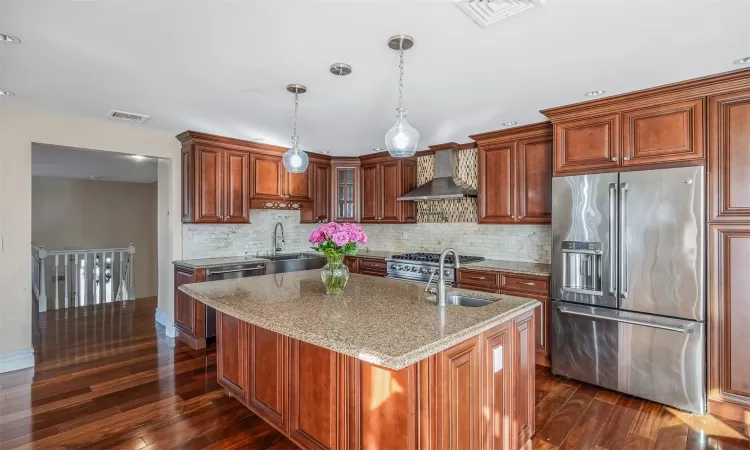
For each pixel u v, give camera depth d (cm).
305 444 206
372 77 251
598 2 164
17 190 334
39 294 543
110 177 771
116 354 372
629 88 271
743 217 243
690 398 257
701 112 257
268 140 447
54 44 205
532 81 258
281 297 235
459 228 478
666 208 266
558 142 322
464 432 172
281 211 550
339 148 497
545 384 308
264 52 215
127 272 640
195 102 304
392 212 516
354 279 304
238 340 257
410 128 217
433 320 181
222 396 285
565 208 315
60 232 785
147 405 271
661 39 198
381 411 167
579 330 307
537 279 342
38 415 256
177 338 423
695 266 255
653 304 271
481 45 205
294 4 167
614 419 254
